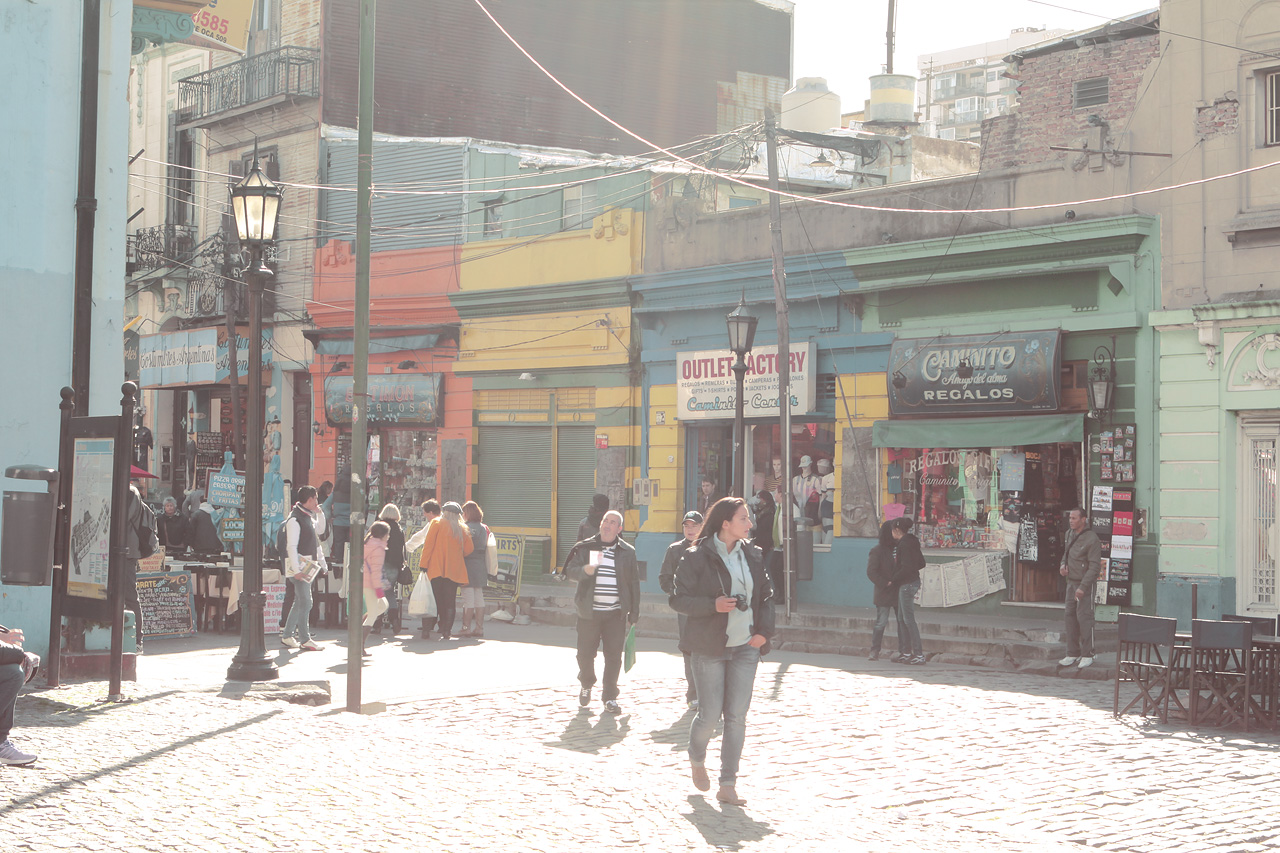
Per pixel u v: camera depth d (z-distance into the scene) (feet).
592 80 114.62
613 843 23.13
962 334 66.08
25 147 42.57
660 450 79.97
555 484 85.81
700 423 78.23
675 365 79.20
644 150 116.67
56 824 22.85
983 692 45.60
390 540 62.69
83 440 37.99
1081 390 62.69
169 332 112.78
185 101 113.70
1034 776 32.32
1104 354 61.36
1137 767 33.35
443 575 61.21
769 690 45.70
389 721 36.11
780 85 124.26
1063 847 25.72
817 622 62.85
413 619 72.74
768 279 73.92
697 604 28.17
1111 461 60.85
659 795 27.35
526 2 111.86
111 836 22.17
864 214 70.49
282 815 24.08
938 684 47.60
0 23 42.22
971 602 65.36
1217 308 57.36
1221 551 57.67
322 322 99.30
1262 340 56.75
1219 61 59.31
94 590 37.60
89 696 37.27
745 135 88.43
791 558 64.59
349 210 100.07
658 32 117.70
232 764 28.60
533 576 85.46
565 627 68.90
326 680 43.80
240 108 105.91
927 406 66.54
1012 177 65.00
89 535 37.76
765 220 75.36
